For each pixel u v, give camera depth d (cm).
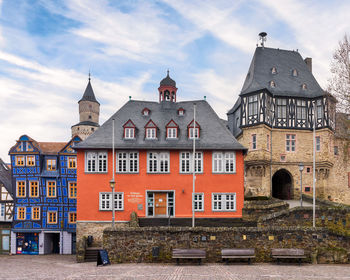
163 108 3125
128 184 2684
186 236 1838
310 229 1838
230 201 2692
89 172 2673
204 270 1530
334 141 3666
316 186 3581
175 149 2717
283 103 3628
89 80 7906
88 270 1598
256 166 3391
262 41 4056
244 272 1466
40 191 3431
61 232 3391
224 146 2694
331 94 2889
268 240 1823
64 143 3922
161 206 2714
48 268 1825
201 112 3067
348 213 2162
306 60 4206
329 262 1778
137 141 2736
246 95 3569
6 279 1379
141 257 1834
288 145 3584
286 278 1321
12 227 3397
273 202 2669
